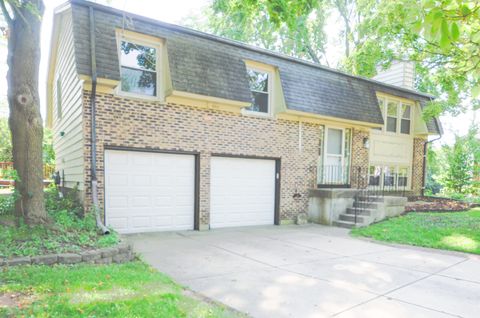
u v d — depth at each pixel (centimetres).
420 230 854
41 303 322
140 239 754
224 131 941
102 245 534
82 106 742
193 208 909
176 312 330
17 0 534
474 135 1983
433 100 1440
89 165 746
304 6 656
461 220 971
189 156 901
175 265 553
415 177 1521
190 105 882
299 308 383
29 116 580
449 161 2017
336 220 1063
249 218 1012
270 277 500
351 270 548
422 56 1206
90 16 745
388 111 1420
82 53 706
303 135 1105
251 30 1720
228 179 969
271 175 1057
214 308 358
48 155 2045
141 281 416
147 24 823
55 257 464
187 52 850
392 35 1180
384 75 1655
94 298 342
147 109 820
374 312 376
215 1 777
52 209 761
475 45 285
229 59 926
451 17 236
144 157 833
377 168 1366
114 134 777
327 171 1177
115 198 792
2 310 299
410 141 1498
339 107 1113
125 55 811
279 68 1030
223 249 683
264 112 1038
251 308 380
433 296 432
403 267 571
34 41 586
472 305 403
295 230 954
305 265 574
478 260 625
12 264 435
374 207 1046
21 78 575
